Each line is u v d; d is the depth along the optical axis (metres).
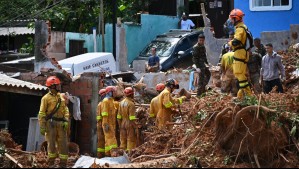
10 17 36.31
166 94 21.52
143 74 29.19
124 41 33.22
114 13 34.91
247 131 16.62
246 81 19.22
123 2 41.09
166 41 34.47
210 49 30.41
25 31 36.50
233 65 19.39
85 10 38.81
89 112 26.09
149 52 34.47
